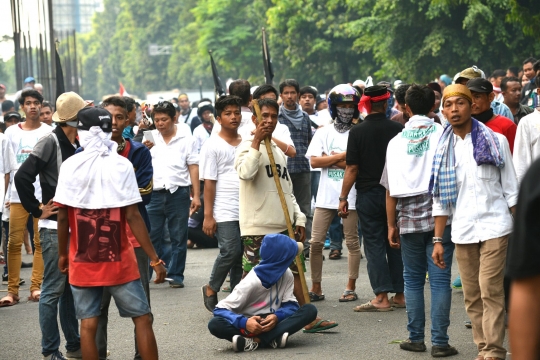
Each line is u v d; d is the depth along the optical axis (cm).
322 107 1641
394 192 705
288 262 736
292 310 748
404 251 709
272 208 786
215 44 6238
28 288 1145
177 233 1091
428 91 719
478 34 2905
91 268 589
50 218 683
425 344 734
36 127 1106
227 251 862
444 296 684
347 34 4416
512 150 747
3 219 1188
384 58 3306
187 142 1098
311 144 966
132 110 1012
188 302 980
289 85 1137
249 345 731
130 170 596
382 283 875
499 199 636
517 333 258
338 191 941
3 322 905
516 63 2803
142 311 600
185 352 740
